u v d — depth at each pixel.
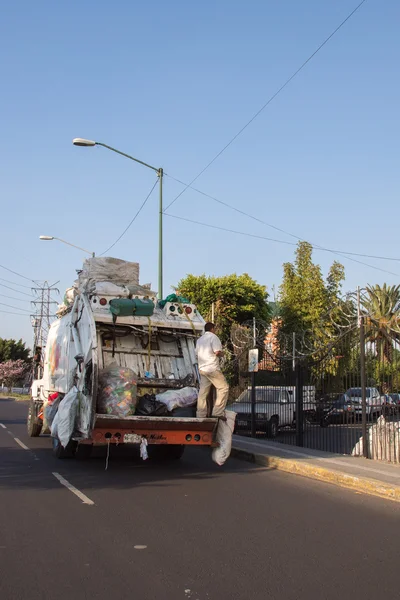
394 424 11.93
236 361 18.69
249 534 6.80
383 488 9.18
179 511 7.91
